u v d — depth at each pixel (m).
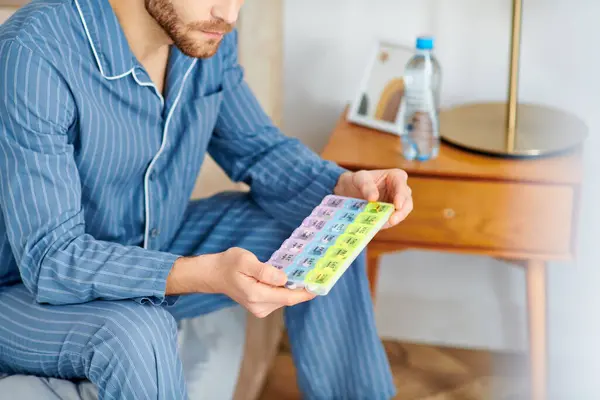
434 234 1.60
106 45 1.21
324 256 1.07
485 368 1.91
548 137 1.63
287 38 1.89
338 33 1.87
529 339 1.66
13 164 1.13
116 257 1.12
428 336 2.02
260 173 1.46
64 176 1.15
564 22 1.75
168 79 1.31
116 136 1.25
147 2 1.19
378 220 1.15
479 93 1.84
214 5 1.17
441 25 1.81
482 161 1.58
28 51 1.13
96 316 1.10
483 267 1.94
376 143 1.68
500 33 1.79
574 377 1.43
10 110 1.12
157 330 1.10
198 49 1.21
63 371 1.14
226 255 1.09
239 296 1.07
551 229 1.55
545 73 1.79
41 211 1.13
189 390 1.30
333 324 1.39
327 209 1.21
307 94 1.93
